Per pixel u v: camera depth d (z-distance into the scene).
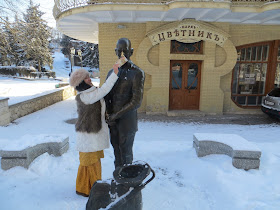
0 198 2.36
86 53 42.94
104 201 1.62
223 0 6.50
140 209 1.72
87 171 2.39
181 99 9.01
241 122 7.60
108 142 2.40
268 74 9.30
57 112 9.09
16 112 7.68
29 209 2.20
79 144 2.27
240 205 2.25
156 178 2.95
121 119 2.23
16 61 33.34
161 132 6.27
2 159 2.93
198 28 8.02
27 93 15.02
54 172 3.00
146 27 8.09
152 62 8.45
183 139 5.60
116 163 2.45
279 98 7.34
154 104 8.64
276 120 7.92
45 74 33.94
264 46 9.11
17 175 2.84
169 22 8.06
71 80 2.14
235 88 9.38
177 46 8.50
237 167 3.03
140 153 3.77
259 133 6.27
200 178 2.91
